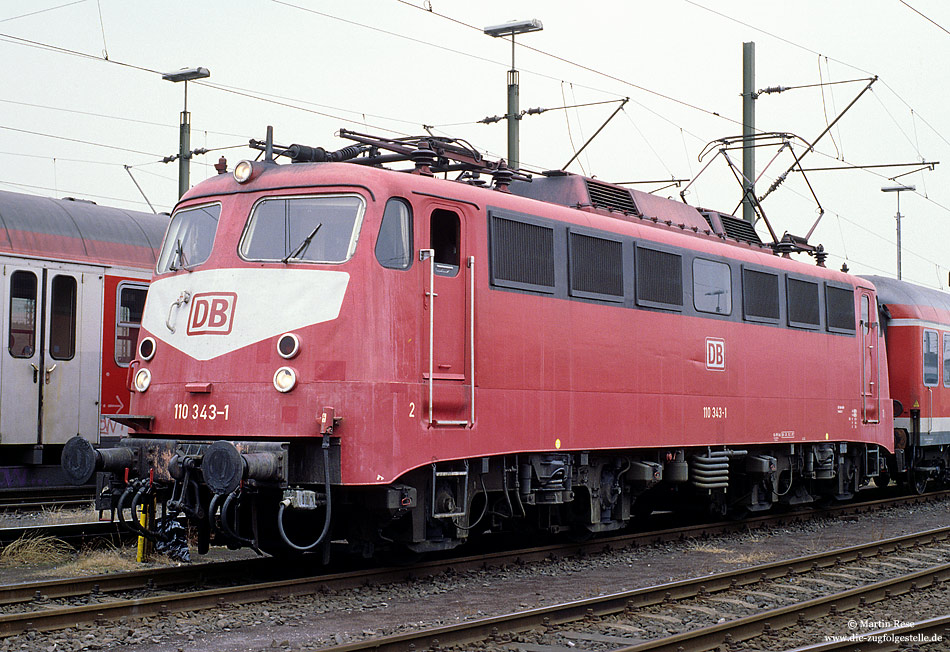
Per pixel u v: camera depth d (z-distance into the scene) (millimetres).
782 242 17422
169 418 10203
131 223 17516
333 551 11547
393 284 9844
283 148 11078
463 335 10578
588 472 12633
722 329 14547
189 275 10359
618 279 12711
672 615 9188
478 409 10633
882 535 15422
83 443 9883
